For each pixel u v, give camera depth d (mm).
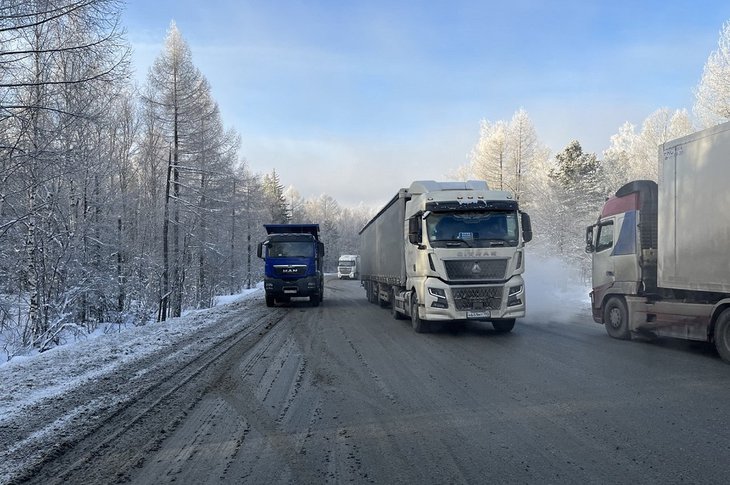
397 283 15656
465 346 10812
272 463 4633
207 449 5004
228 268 42344
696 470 4242
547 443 4969
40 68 12836
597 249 12352
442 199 12344
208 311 20641
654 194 10828
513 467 4418
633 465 4375
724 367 8352
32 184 14609
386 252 18047
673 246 9523
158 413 6250
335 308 21562
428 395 6883
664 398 6445
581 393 6758
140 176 33344
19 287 17562
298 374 8422
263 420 5938
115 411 6336
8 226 14367
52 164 13438
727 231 8328
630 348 10273
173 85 29672
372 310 20391
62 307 17312
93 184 21922
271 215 70375
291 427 5672
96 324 21469
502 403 6387
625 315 11188
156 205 31156
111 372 8664
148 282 26422
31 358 10172
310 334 13328
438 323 14836
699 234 8898
